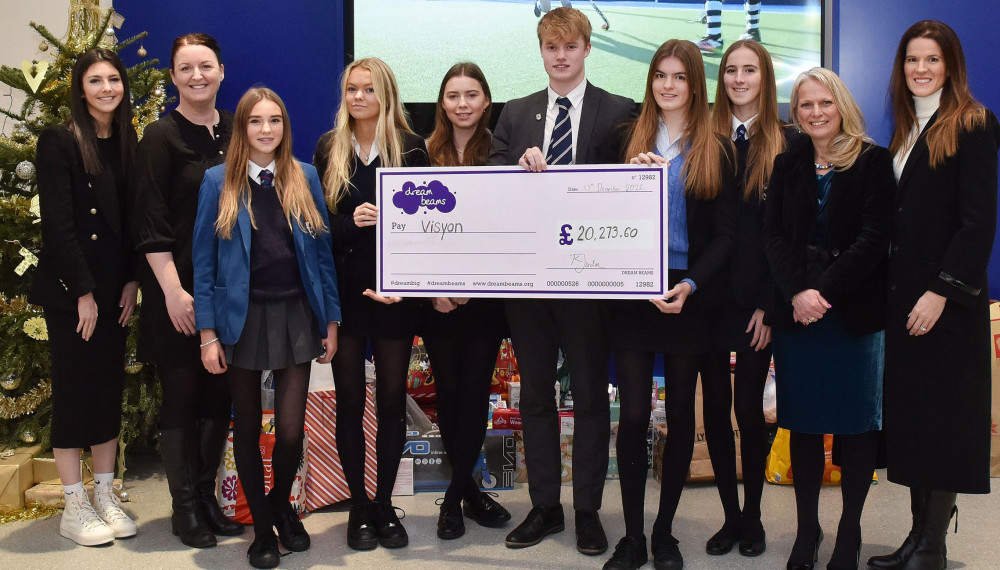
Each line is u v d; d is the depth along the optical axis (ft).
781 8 12.69
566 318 8.40
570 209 7.93
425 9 12.62
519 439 10.83
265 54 13.10
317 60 13.11
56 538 8.94
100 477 9.11
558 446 8.89
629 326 8.00
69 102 10.59
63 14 13.14
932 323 7.30
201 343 8.02
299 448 8.44
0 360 10.27
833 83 7.52
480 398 8.90
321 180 8.76
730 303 8.20
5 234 10.37
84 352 8.67
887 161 7.52
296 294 8.10
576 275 7.95
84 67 8.53
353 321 8.55
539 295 8.02
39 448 10.37
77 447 8.71
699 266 7.68
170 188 8.43
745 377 8.35
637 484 8.07
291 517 8.63
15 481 9.78
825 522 9.30
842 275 7.40
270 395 10.65
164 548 8.66
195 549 8.63
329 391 10.12
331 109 13.14
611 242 7.86
